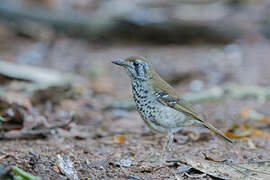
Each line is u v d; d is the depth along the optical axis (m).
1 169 6.43
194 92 15.02
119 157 8.80
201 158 8.40
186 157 8.36
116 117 12.45
